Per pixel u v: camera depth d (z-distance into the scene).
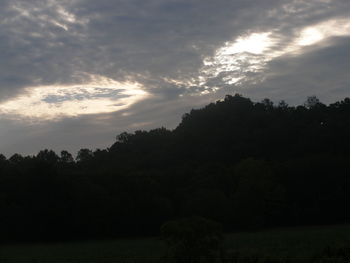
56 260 45.66
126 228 79.06
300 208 88.38
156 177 90.94
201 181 89.50
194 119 131.12
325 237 54.66
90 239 76.31
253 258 29.23
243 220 82.75
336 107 125.44
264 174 90.88
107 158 115.94
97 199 75.94
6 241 71.75
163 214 82.06
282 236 60.44
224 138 115.81
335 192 89.38
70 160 117.69
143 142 127.06
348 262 26.98
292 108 128.88
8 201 75.31
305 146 105.94
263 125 122.06
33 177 76.06
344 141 104.69
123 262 40.47
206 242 24.67
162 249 50.59
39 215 73.44
